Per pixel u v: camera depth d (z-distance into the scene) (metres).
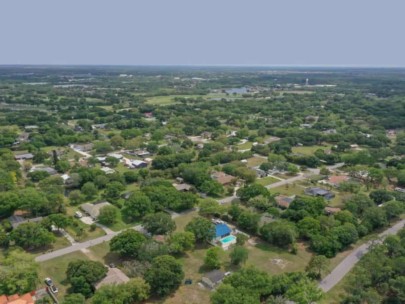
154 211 128.88
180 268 90.44
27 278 84.38
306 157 194.38
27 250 105.81
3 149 192.50
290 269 99.44
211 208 126.94
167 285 85.88
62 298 84.44
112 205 130.12
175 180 166.75
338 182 163.75
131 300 80.50
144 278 86.50
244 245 112.00
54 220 114.44
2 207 121.94
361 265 94.75
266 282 84.06
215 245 111.25
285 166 182.12
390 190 158.00
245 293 78.69
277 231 110.38
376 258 95.50
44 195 132.38
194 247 110.19
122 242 100.06
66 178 158.25
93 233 117.19
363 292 82.81
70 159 196.50
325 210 132.38
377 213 123.25
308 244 113.12
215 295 78.94
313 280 92.81
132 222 125.88
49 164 183.75
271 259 104.19
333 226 115.88
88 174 156.88
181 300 85.44
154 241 104.06
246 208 136.88
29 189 134.38
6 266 87.75
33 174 159.75
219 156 195.38
